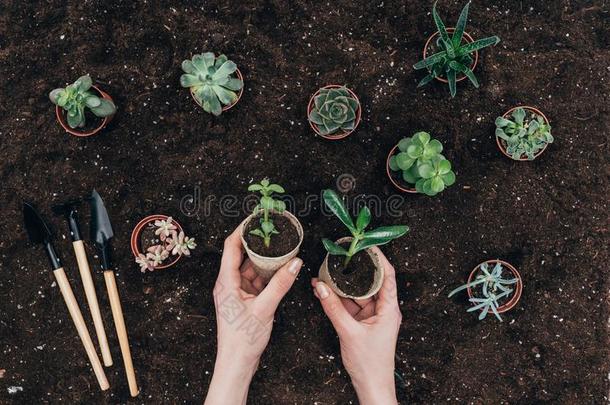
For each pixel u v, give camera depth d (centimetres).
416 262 68
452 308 68
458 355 68
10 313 68
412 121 68
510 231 68
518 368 68
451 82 63
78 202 67
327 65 68
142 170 68
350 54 68
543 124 64
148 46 68
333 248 58
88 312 67
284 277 58
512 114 66
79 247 65
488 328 68
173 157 68
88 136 67
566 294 68
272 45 68
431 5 68
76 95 62
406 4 68
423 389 68
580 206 68
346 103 64
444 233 68
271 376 68
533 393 68
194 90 63
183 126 68
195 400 68
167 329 67
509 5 69
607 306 68
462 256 68
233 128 68
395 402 61
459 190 68
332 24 68
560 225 68
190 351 68
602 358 68
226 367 60
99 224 66
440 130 68
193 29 68
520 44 69
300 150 68
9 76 68
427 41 68
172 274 68
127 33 68
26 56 68
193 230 68
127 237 67
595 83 69
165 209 68
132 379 66
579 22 69
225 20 68
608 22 69
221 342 61
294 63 68
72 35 68
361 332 59
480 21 69
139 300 67
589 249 68
